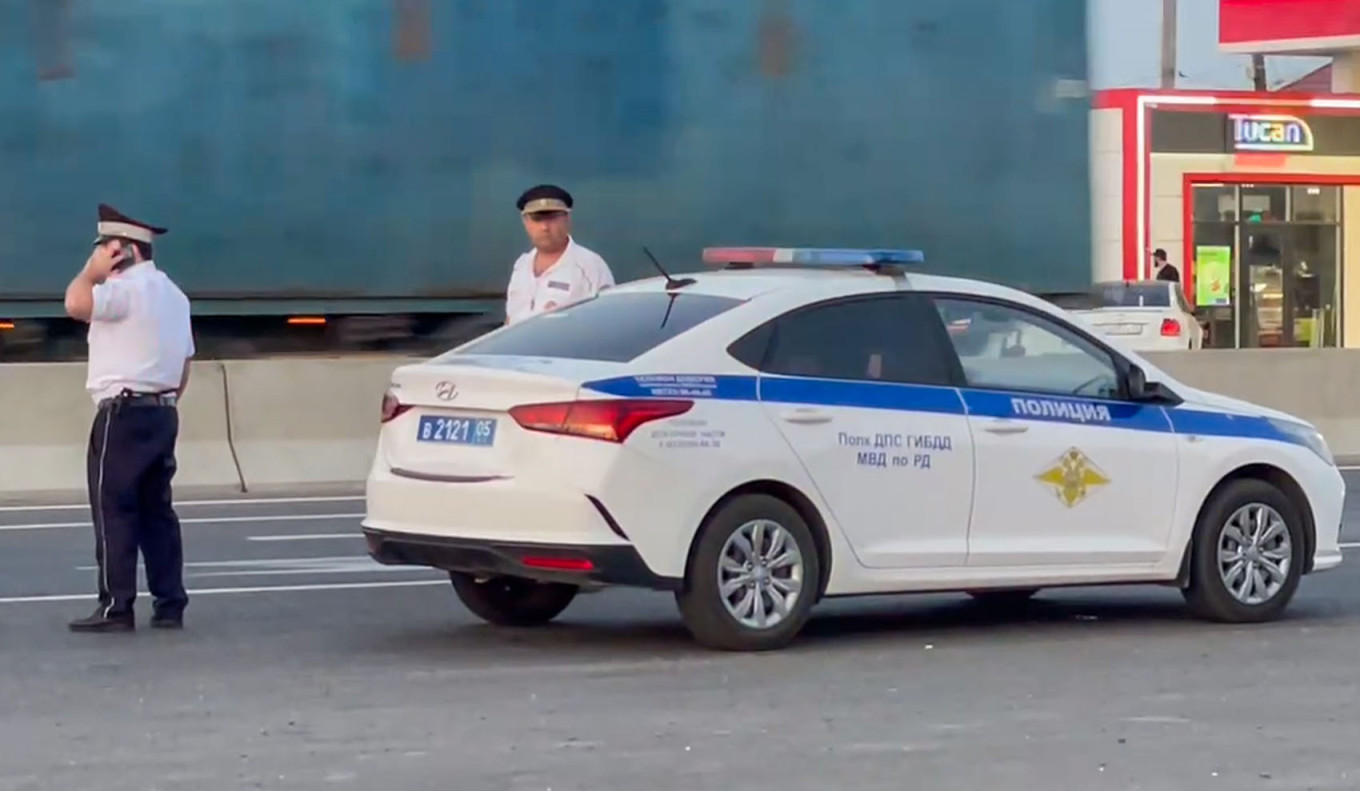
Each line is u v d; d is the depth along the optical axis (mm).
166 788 7957
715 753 8570
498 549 10359
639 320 10961
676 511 10359
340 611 12359
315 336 21219
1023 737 8922
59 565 14523
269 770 8250
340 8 20391
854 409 10859
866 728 9062
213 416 20141
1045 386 11492
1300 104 47438
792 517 10711
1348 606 12828
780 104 21859
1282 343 47719
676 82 21500
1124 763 8461
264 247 20250
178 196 19891
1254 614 12016
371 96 20516
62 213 19531
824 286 11062
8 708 9406
